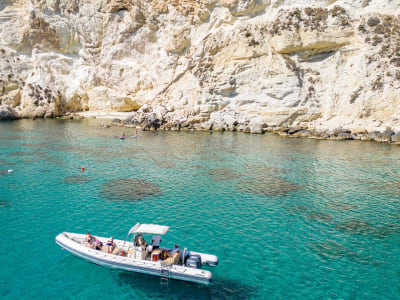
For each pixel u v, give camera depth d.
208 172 35.84
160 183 31.78
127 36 80.88
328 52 63.62
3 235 20.75
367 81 58.97
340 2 63.62
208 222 23.41
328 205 27.09
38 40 86.06
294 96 63.69
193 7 75.19
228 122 67.38
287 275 17.45
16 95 83.44
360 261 18.92
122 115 81.50
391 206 27.03
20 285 16.11
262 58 67.25
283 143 53.16
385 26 59.06
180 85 74.19
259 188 30.97
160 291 16.09
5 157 40.28
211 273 16.34
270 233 22.03
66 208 25.08
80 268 17.64
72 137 55.69
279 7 68.00
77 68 87.81
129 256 17.48
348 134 56.75
